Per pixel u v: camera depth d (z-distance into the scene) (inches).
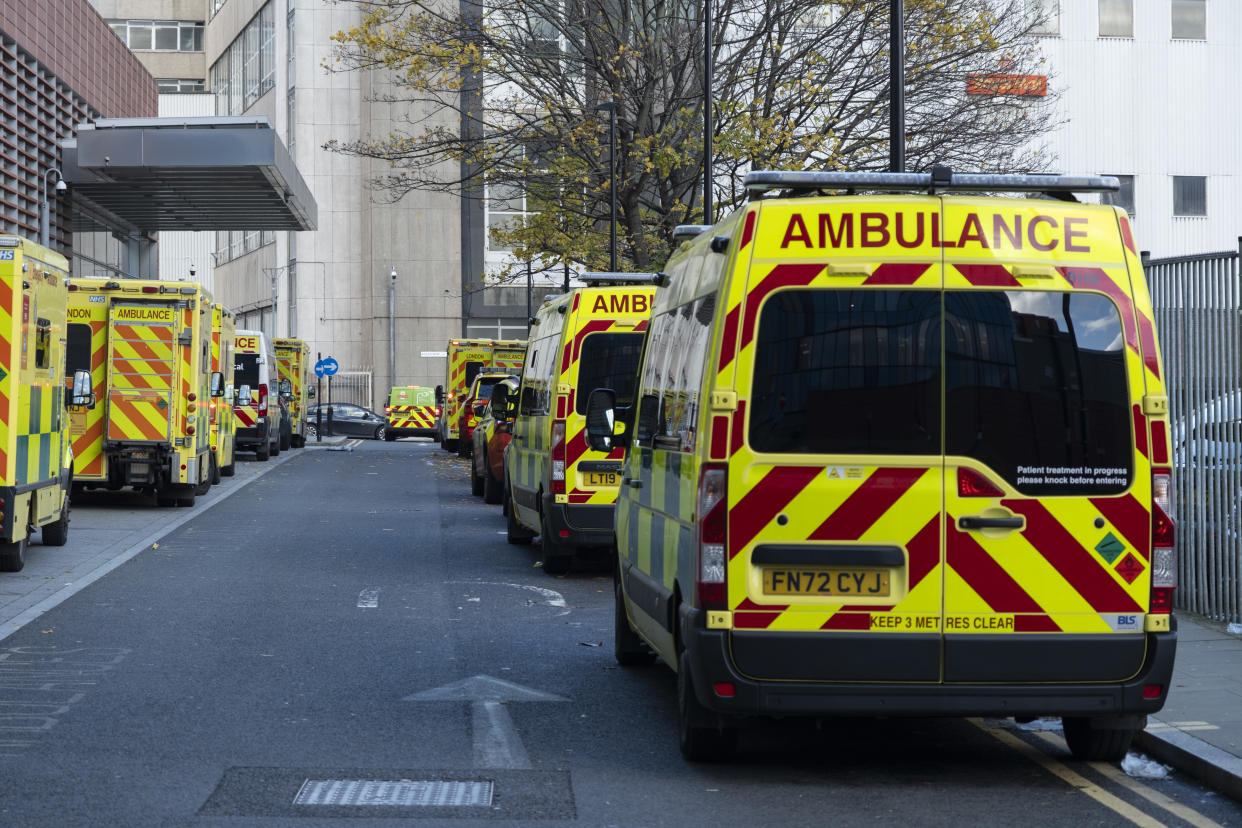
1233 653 376.5
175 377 820.0
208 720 304.7
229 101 3193.9
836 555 249.0
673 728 305.3
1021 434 250.5
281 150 1278.3
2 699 323.6
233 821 228.8
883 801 248.8
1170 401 453.1
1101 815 240.2
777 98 1088.8
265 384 1369.3
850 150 1071.6
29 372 537.0
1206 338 433.1
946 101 1149.7
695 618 251.6
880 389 250.7
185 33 3449.8
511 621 449.7
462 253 2637.8
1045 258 253.3
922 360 251.1
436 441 2210.9
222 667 365.7
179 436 821.9
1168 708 306.7
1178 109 1720.0
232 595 495.2
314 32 2630.4
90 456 815.1
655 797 249.1
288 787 250.8
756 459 249.6
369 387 2625.5
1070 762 279.7
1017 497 249.8
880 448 249.9
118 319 812.6
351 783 255.0
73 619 440.5
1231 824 235.6
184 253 3543.3
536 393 607.2
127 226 1612.9
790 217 252.8
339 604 478.3
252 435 1362.0
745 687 248.2
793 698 248.5
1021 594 249.6
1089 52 1704.0
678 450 283.9
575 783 258.1
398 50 1114.7
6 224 1099.3
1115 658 249.4
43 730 293.1
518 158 1167.6
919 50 1072.8
